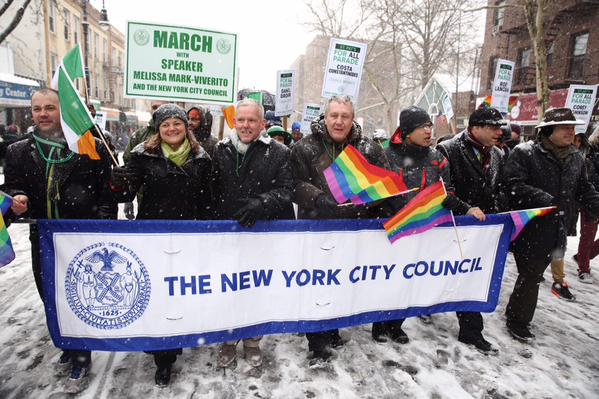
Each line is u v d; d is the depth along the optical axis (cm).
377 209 325
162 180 259
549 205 317
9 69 1933
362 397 268
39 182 257
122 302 261
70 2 2528
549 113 339
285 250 283
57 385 268
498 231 331
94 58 3147
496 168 344
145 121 3728
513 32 1977
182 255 264
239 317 281
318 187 300
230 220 268
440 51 2416
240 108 270
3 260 236
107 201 278
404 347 334
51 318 256
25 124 1742
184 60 342
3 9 685
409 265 314
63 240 250
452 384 286
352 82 550
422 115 306
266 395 265
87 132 244
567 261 605
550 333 372
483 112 321
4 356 302
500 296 460
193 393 264
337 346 330
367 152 300
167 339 269
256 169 280
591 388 289
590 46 1589
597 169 466
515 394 279
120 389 265
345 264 297
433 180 318
